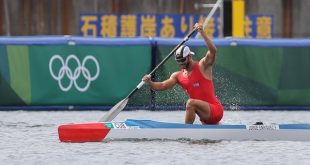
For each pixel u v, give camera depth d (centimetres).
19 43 4456
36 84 4481
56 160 2662
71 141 3088
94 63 4503
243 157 2725
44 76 4478
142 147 2928
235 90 4562
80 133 3086
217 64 4547
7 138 3241
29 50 4462
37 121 3916
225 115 4269
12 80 4459
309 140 3134
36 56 4469
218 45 4538
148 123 3127
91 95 4509
